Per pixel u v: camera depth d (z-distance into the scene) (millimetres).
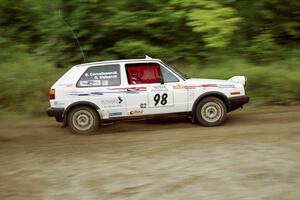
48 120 11680
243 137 8664
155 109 10062
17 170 7266
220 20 13844
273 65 14203
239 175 6395
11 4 15836
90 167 7207
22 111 12328
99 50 15453
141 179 6457
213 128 9789
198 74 13422
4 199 5930
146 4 15055
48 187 6348
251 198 5562
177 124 10477
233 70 13445
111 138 9344
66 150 8484
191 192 5859
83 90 10000
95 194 5973
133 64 10148
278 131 9055
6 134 10133
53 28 15305
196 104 10086
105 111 10000
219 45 13797
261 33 15789
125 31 15195
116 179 6523
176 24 15109
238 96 10188
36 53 15148
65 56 15102
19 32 15875
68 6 15500
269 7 15711
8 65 13773
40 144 9102
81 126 10047
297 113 11125
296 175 6301
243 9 15758
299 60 14609
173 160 7316
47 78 13234
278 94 12531
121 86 10031
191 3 14484
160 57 14766
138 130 10023
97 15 14969
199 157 7398
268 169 6594
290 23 15781
